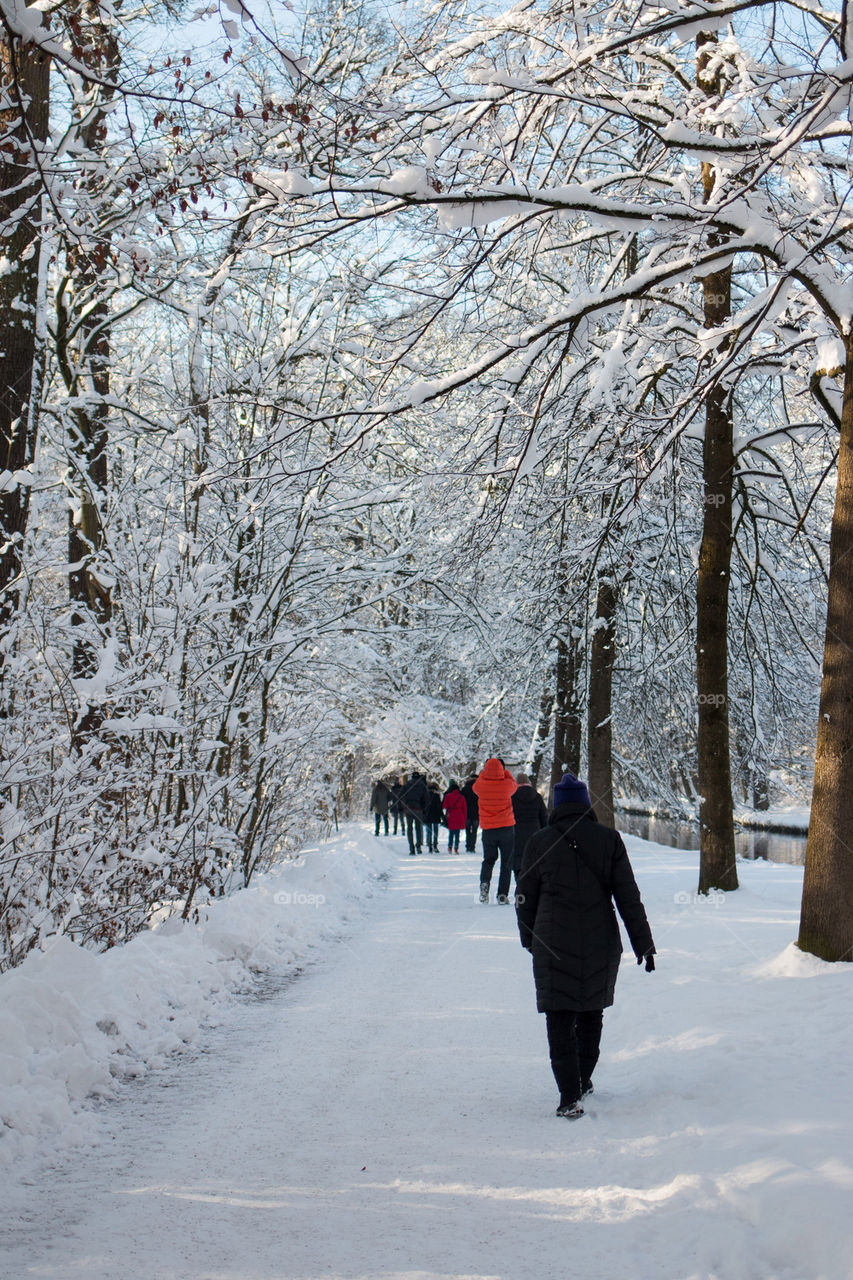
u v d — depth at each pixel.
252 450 12.54
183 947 8.16
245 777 12.08
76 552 11.58
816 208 8.50
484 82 7.96
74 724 7.75
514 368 9.16
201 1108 5.09
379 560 15.35
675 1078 5.23
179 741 9.91
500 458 10.93
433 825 25.36
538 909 5.34
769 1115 4.40
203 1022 6.95
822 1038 5.58
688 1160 4.10
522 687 23.98
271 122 7.06
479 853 24.77
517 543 17.67
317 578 14.36
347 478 14.49
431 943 10.52
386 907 13.93
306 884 13.59
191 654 10.62
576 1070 4.98
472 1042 6.44
